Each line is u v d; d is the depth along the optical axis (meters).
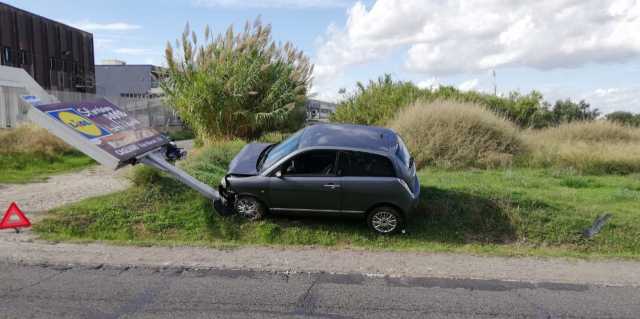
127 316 4.16
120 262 5.66
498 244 7.38
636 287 5.35
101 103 8.03
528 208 7.96
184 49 14.56
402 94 17.78
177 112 15.17
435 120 12.82
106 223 7.16
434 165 11.91
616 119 18.66
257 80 15.05
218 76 14.22
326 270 5.61
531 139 13.79
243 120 14.89
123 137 7.27
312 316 4.27
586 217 7.72
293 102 15.73
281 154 7.50
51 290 4.73
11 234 6.57
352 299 4.71
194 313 4.26
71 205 7.60
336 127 8.21
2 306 4.31
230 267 5.60
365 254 6.40
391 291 4.98
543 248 7.24
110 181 9.99
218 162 10.63
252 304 4.51
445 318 4.34
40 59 38.56
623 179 10.98
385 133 8.15
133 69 50.09
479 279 5.46
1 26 33.84
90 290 4.75
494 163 12.05
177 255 6.02
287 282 5.15
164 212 7.55
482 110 13.69
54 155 12.62
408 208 7.16
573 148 12.89
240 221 7.41
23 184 9.54
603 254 6.88
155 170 8.30
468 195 8.34
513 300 4.84
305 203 7.24
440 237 7.46
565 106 23.56
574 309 4.65
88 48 46.47
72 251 6.00
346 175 7.16
